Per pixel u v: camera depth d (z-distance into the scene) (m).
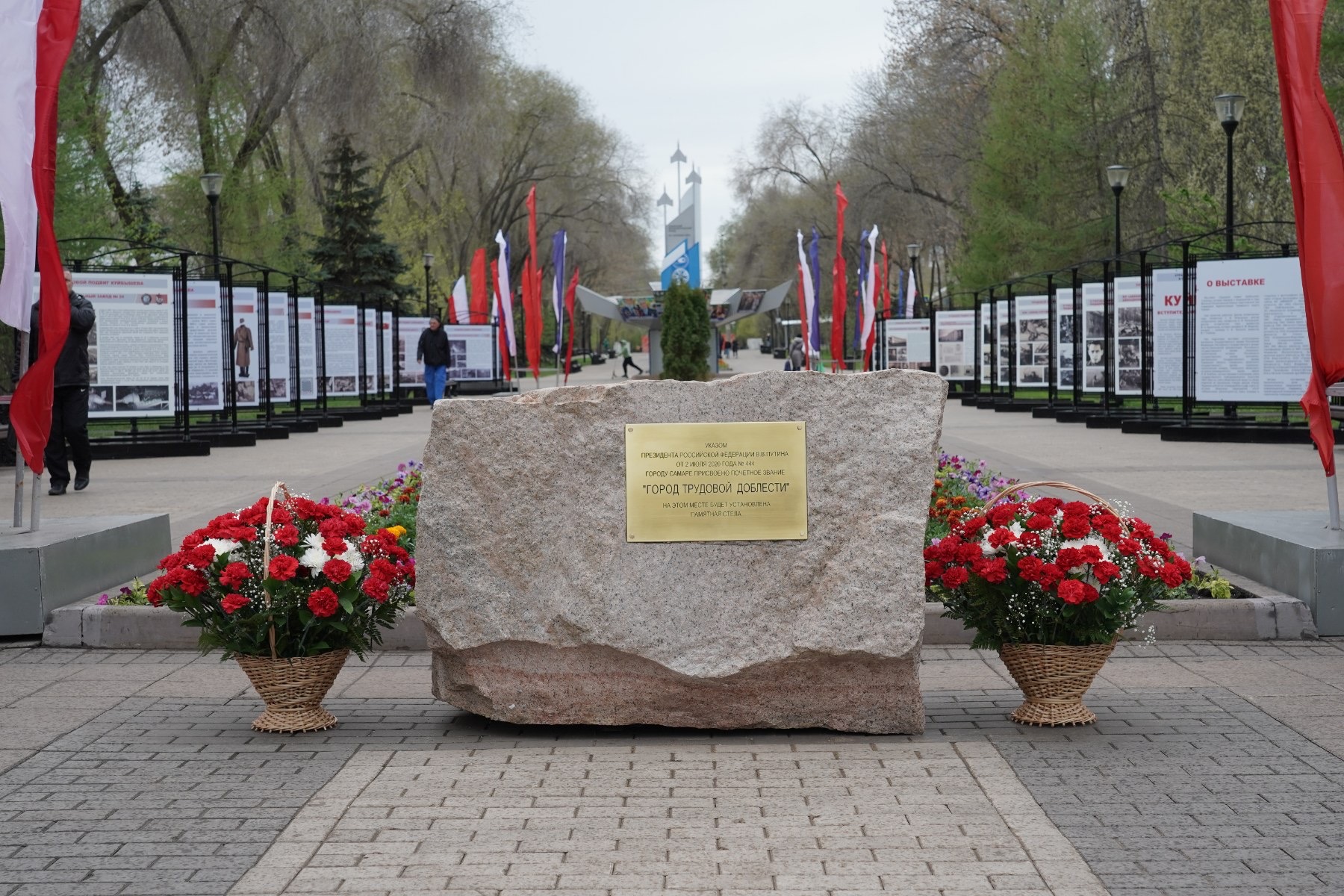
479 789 5.05
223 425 22.52
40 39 7.96
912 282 44.75
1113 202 39.53
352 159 41.94
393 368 33.72
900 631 5.64
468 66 41.81
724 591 5.75
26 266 7.99
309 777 5.22
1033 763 5.31
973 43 50.00
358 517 6.25
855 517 5.77
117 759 5.49
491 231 64.75
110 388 18.56
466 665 5.88
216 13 32.88
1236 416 22.56
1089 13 38.91
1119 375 23.66
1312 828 4.50
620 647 5.72
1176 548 9.68
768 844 4.41
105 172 32.44
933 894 3.97
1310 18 7.77
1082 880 4.07
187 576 5.78
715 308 57.72
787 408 5.81
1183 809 4.71
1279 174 28.27
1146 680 6.67
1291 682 6.57
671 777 5.20
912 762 5.35
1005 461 16.84
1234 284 18.98
